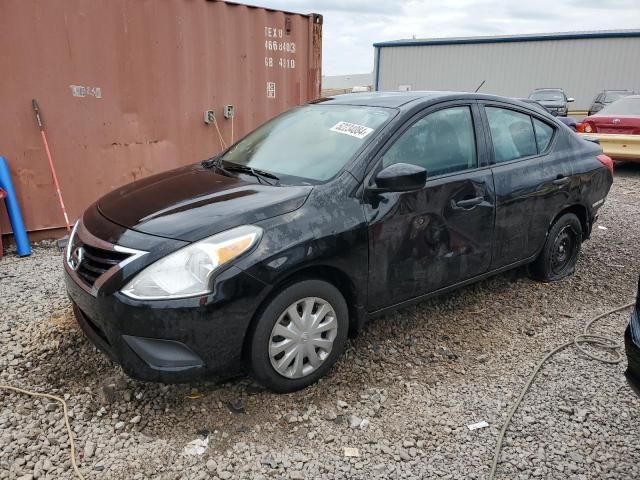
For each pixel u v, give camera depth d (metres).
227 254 2.57
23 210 5.51
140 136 6.12
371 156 3.17
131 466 2.44
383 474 2.44
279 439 2.64
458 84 29.39
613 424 2.80
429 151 3.47
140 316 2.52
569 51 26.38
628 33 24.97
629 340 2.43
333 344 3.05
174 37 6.13
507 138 4.04
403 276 3.31
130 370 2.62
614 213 7.46
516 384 3.16
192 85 6.40
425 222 3.34
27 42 5.19
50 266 4.93
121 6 5.68
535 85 27.56
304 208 2.86
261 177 3.28
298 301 2.85
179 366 2.60
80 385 3.02
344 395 3.00
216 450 2.55
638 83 25.41
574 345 3.62
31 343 3.44
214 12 6.41
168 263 2.54
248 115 7.08
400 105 3.52
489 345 3.61
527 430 2.75
